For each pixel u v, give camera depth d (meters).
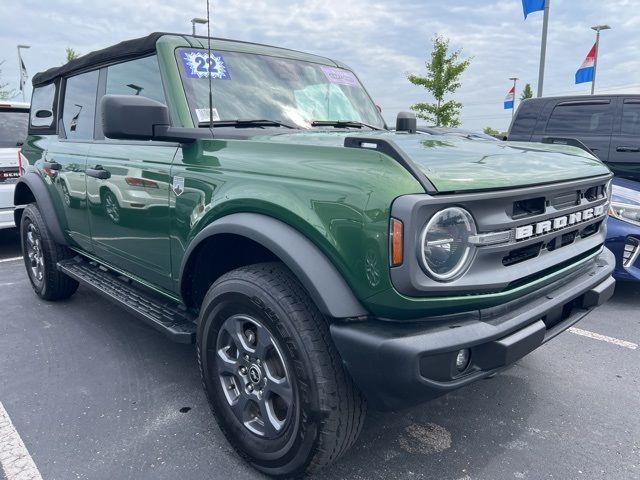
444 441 2.65
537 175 2.20
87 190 3.53
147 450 2.56
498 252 2.00
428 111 18.23
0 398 3.04
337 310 1.94
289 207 2.06
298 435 2.11
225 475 2.38
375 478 2.36
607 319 4.41
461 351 1.96
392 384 1.87
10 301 4.75
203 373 2.54
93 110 3.69
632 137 6.27
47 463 2.46
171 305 3.11
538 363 3.54
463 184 1.89
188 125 2.70
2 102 6.50
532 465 2.46
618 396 3.11
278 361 2.22
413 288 1.80
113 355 3.61
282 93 3.17
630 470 2.43
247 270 2.26
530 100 7.08
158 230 2.83
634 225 4.56
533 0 13.89
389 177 1.86
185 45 2.97
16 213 4.86
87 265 4.12
